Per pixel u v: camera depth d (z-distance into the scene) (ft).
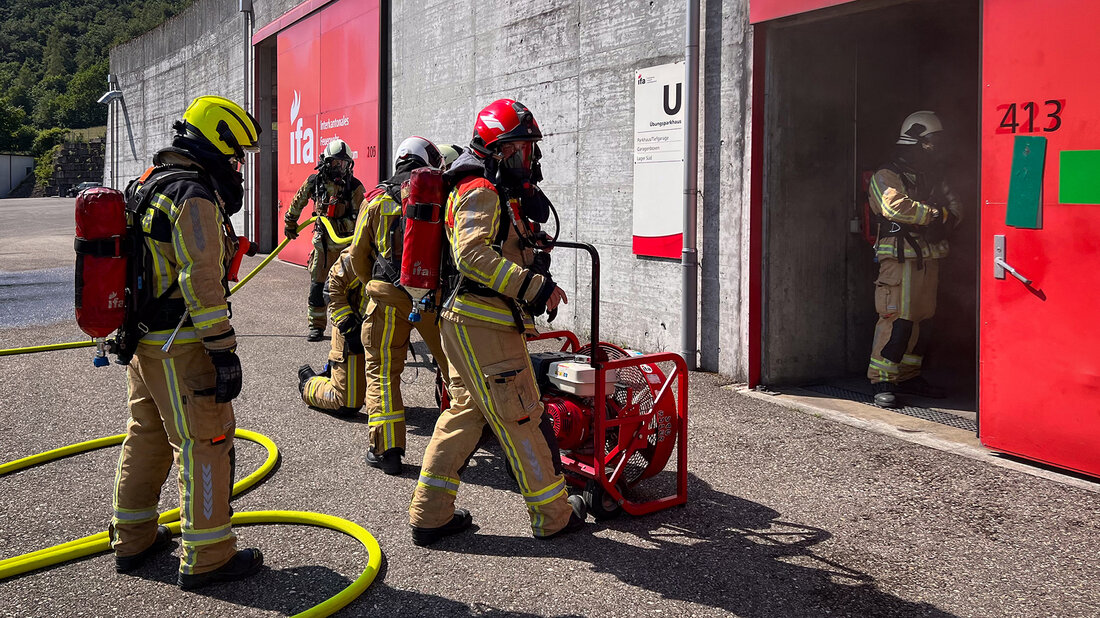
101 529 13.08
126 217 10.44
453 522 12.78
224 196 11.10
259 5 53.42
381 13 39.17
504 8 30.83
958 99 24.12
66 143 246.68
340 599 10.50
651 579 11.42
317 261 27.30
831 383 22.74
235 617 10.44
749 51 21.34
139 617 10.43
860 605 10.73
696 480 15.24
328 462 16.17
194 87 64.95
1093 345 14.76
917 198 19.85
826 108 22.53
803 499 14.32
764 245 21.79
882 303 20.15
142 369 10.80
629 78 25.21
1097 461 14.83
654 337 25.09
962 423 18.76
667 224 24.11
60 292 39.73
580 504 13.05
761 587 11.18
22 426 18.43
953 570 11.69
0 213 114.52
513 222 11.68
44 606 10.68
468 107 33.37
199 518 10.94
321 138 46.65
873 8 19.03
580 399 14.08
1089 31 14.46
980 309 16.58
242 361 24.98
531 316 12.12
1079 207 14.79
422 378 23.11
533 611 10.57
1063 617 10.43
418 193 11.75
